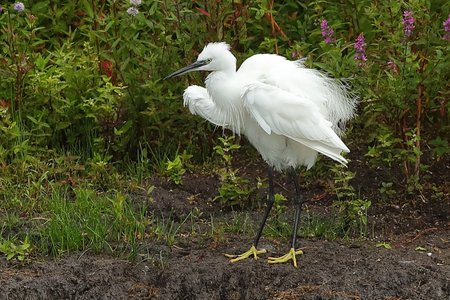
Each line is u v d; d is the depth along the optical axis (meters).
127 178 12.55
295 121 9.95
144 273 10.23
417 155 11.72
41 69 12.95
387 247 10.78
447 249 10.79
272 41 12.98
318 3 13.88
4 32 13.28
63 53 13.09
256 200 12.16
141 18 12.95
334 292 9.78
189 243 10.95
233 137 12.36
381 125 12.12
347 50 13.70
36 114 12.86
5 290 9.80
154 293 10.00
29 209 11.56
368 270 10.12
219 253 10.65
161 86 12.76
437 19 12.72
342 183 12.23
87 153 12.88
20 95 12.92
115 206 11.05
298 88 10.18
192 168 12.92
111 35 13.34
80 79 12.88
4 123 12.62
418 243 10.99
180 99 12.90
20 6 12.84
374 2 13.12
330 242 11.02
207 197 12.37
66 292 9.97
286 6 14.50
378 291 9.84
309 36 13.84
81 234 10.81
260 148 10.58
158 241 10.96
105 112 12.64
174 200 12.10
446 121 12.58
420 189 11.98
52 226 10.85
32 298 9.86
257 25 13.61
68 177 12.21
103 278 10.09
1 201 11.74
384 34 12.81
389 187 12.10
